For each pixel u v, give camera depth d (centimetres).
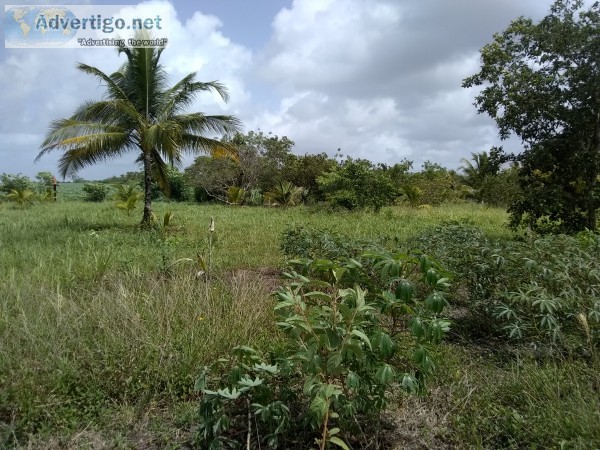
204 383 269
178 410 309
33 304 433
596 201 983
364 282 285
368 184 1900
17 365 327
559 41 984
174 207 2334
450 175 3412
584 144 1016
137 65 1228
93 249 832
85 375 324
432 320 252
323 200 2788
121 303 414
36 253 791
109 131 1235
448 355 381
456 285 497
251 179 2852
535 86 1017
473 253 480
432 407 309
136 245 972
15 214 1814
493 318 441
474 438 273
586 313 378
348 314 223
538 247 456
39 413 291
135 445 278
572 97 987
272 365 290
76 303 446
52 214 1806
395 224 1422
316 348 225
